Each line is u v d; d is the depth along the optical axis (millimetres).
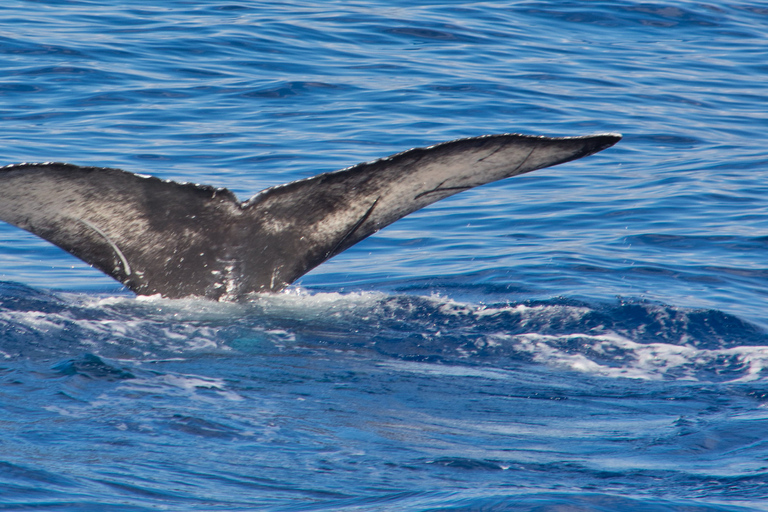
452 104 63625
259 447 15891
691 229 41656
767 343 25109
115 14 83562
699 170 52688
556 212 45094
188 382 19234
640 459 16156
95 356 20391
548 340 24391
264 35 79250
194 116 59094
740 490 14500
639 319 26703
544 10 94938
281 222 25438
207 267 25625
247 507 13297
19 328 22484
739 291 32656
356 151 52812
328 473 14898
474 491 13867
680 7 97875
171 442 15836
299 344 22812
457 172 24141
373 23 86000
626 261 36438
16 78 63594
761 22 94938
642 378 21703
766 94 71125
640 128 61125
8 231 40312
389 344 23328
